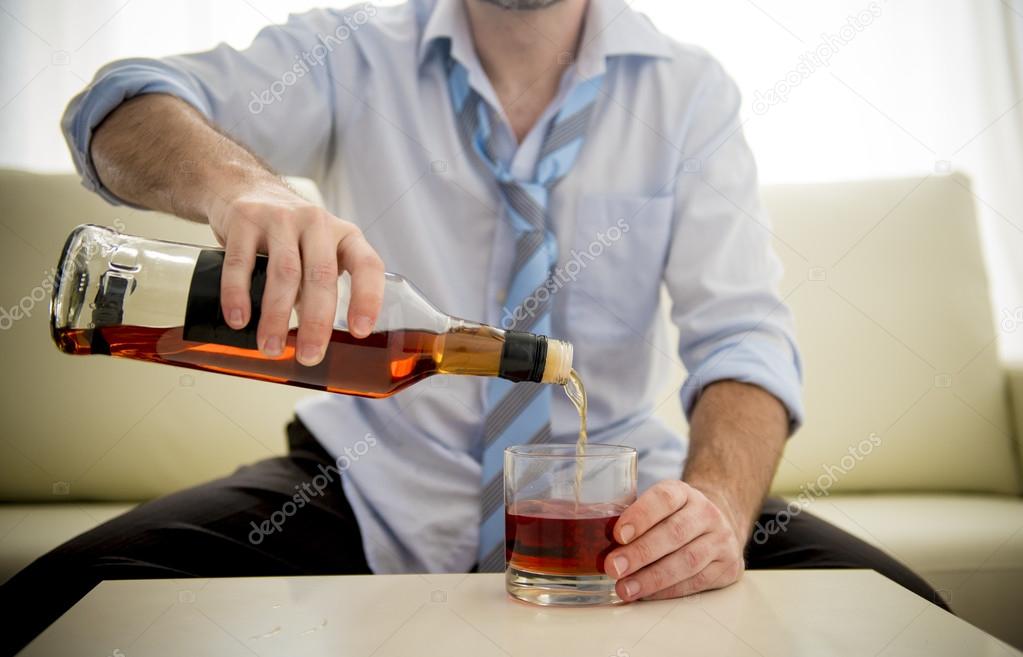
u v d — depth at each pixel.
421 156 1.27
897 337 1.73
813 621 0.62
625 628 0.60
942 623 0.62
